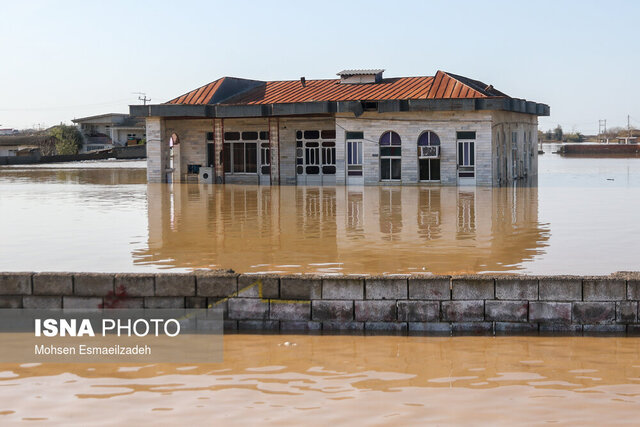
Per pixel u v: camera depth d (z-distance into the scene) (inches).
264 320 398.6
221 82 1776.6
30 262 580.7
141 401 295.4
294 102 1611.7
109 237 727.7
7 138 4128.9
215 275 401.1
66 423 273.9
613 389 304.7
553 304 383.9
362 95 1646.2
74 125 4323.3
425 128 1531.7
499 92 1878.7
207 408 287.1
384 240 698.2
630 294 380.5
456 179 1524.4
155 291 403.5
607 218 877.2
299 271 536.4
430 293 389.1
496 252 618.8
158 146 1728.6
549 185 1582.2
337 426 268.4
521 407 285.3
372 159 1576.0
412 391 303.6
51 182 1747.0
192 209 1037.8
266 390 306.5
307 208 1048.8
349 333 391.5
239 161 1731.1
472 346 366.9
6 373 331.6
